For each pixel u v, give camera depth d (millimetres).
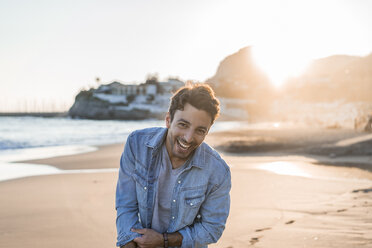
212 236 1735
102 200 5141
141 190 1677
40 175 7746
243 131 27031
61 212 4473
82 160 10758
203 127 1504
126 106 107000
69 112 116625
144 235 1621
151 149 1676
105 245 3301
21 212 4473
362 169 8281
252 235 3473
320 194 5402
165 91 112688
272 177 7094
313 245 3150
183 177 1672
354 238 3303
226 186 1738
